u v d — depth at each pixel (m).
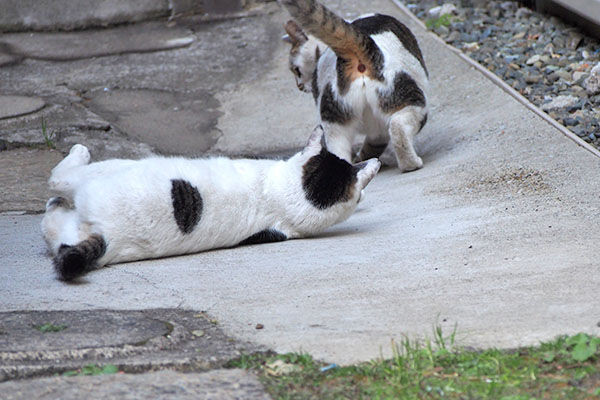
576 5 15.70
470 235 8.94
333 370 5.98
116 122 15.77
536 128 12.42
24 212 11.87
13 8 20.16
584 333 6.26
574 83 14.22
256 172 9.48
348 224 10.37
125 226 8.58
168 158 9.56
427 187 11.22
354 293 7.59
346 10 19.44
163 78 17.81
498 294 7.27
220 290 7.86
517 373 5.81
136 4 20.64
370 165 9.86
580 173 10.41
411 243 8.98
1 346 6.31
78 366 6.07
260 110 16.25
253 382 5.80
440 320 6.83
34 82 17.61
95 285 8.07
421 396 5.58
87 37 20.03
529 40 16.52
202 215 8.93
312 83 12.84
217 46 19.33
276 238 9.52
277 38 19.50
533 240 8.53
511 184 10.55
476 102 14.27
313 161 9.55
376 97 11.57
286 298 7.57
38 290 7.95
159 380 5.80
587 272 7.52
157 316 7.18
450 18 18.05
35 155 14.30
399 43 11.73
